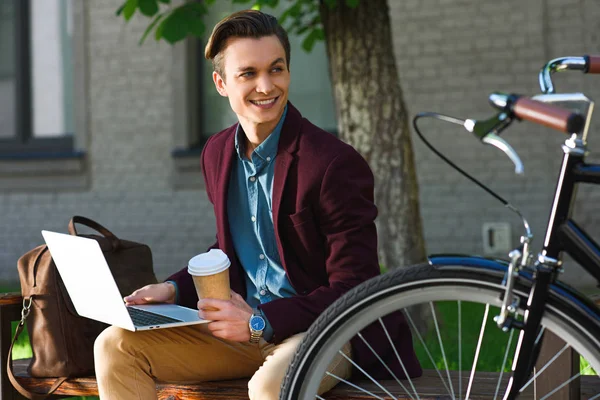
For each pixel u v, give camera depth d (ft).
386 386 8.13
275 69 8.50
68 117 32.04
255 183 8.83
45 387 9.61
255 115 8.48
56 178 30.63
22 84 32.27
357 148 17.20
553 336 7.59
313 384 6.83
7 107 32.50
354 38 17.10
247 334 8.04
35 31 32.19
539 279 6.26
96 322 9.61
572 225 6.26
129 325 7.76
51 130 32.17
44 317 9.51
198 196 29.30
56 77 32.07
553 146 25.94
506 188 26.37
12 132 32.48
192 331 8.43
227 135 9.36
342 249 8.35
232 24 8.55
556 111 5.65
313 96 29.37
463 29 26.68
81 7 30.32
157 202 29.66
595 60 6.47
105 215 30.25
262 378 7.78
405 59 27.20
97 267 7.79
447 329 16.69
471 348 15.43
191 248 29.37
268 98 8.48
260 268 8.94
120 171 30.07
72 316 9.49
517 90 26.35
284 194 8.52
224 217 8.98
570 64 6.52
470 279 6.43
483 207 26.55
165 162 29.60
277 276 8.84
